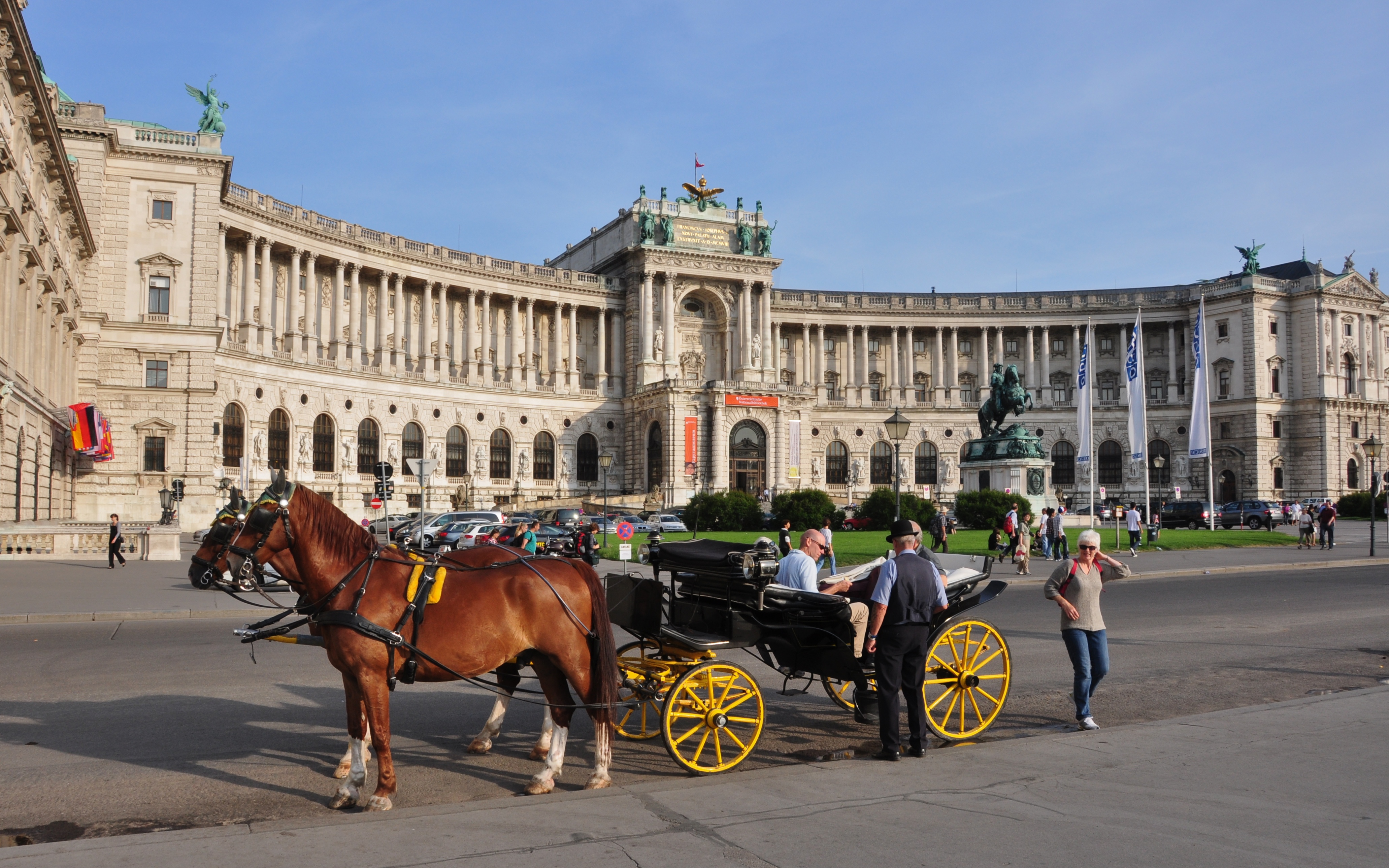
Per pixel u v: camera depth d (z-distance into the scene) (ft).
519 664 44.37
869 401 447.83
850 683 64.75
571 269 465.88
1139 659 76.54
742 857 30.17
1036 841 31.68
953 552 184.34
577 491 395.14
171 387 257.96
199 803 39.22
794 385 400.06
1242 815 34.40
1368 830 32.73
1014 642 85.05
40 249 199.52
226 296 298.76
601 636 41.37
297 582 41.65
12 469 177.58
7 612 102.53
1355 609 110.63
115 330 254.68
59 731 51.29
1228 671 71.00
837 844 31.37
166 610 105.40
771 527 268.41
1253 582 146.30
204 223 266.16
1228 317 433.07
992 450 247.09
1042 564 177.37
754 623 46.75
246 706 57.52
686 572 49.80
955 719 56.18
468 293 376.27
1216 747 44.37
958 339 460.55
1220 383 435.94
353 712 39.50
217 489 277.23
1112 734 47.34
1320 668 72.13
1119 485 447.42
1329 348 428.15
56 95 254.68
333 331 334.03
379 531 224.12
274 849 30.68
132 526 190.19
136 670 70.08
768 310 411.34
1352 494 390.83
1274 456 424.46
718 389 372.17
